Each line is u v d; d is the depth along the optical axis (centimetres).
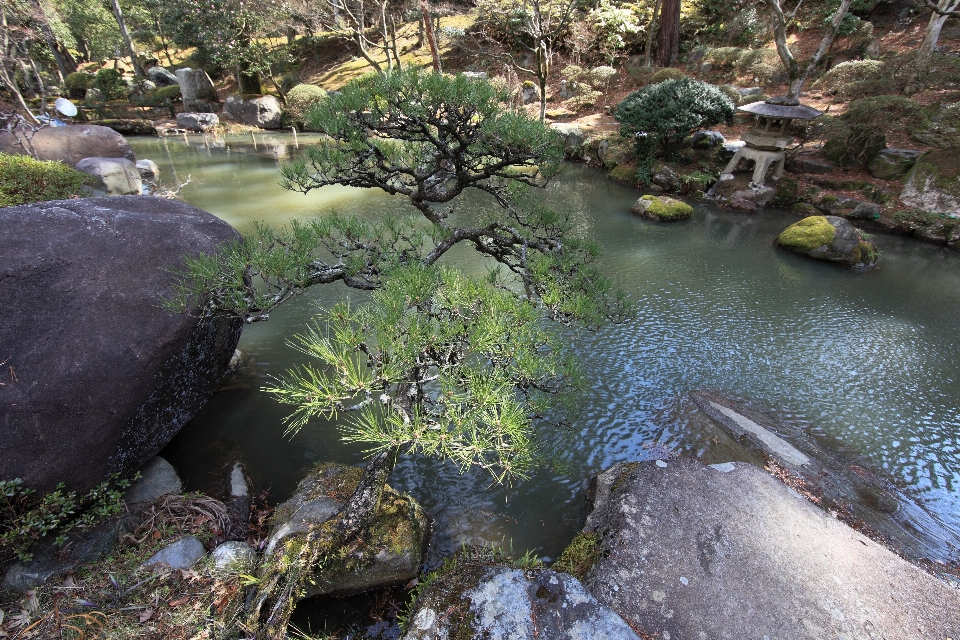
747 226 998
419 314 227
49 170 597
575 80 1722
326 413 439
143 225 347
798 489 373
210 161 1317
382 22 1753
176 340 324
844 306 702
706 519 308
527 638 224
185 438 401
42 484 268
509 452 210
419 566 298
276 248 307
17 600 254
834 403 498
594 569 278
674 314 657
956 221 915
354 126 311
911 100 1079
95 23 2167
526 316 238
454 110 295
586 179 1298
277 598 249
